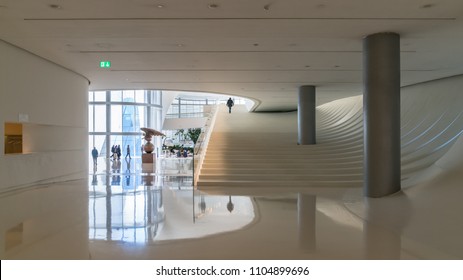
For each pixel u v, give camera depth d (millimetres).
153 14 7543
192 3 6973
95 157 23172
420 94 15656
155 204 8047
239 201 8469
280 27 8352
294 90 18016
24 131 11922
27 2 6922
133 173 15859
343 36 9047
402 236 5285
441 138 12797
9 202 8266
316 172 12250
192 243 4930
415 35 8914
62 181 12703
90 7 7160
